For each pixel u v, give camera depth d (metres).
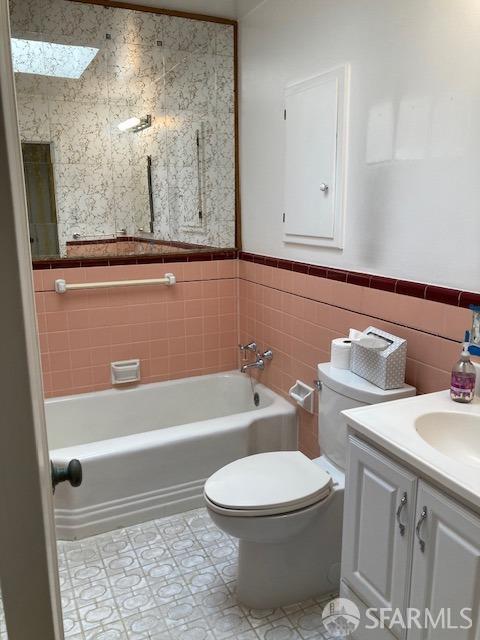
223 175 3.03
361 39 1.95
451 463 1.22
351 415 1.49
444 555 1.21
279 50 2.49
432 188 1.70
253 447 2.61
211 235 3.07
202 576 2.03
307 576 1.89
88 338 2.86
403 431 1.39
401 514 1.34
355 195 2.07
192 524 2.38
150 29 2.73
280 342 2.77
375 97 1.91
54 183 2.68
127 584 1.98
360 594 1.56
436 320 1.73
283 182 2.57
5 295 0.47
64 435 2.84
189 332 3.12
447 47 1.59
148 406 3.04
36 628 0.56
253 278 2.98
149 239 2.92
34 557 0.54
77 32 2.60
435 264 1.73
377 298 1.99
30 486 0.52
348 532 1.59
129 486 2.34
